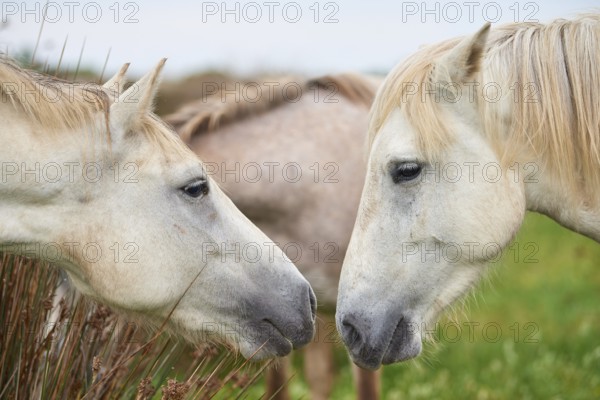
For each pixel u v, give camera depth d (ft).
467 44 13.23
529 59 13.85
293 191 21.27
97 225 13.33
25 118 12.90
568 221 14.26
